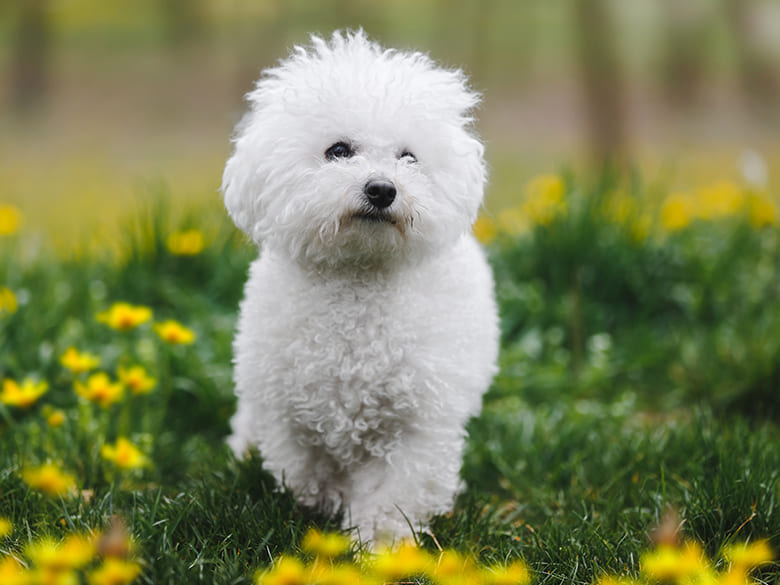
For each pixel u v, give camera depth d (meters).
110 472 4.20
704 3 20.83
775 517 3.50
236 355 3.86
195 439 4.80
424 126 3.52
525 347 6.01
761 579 3.25
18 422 4.82
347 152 3.49
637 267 6.62
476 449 4.61
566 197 7.12
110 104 21.02
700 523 3.53
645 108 20.59
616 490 4.12
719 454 4.15
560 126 19.41
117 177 15.02
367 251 3.40
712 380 5.55
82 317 5.99
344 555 3.32
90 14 23.30
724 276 6.58
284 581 2.62
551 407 5.45
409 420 3.57
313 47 3.95
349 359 3.48
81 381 5.10
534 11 22.45
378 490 3.65
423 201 3.42
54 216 11.73
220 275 6.46
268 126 3.53
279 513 3.56
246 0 21.00
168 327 4.57
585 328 6.29
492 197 12.80
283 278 3.63
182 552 3.21
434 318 3.52
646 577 3.06
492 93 21.67
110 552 2.58
